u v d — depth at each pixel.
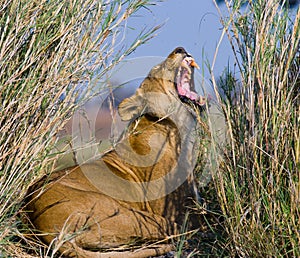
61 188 16.80
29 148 15.08
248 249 14.16
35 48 14.73
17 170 14.84
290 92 14.13
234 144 15.23
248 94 14.60
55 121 15.28
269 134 14.26
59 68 15.22
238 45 15.08
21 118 14.85
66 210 16.33
